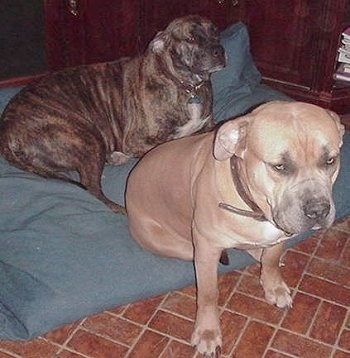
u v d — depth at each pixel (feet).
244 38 6.95
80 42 7.25
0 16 6.76
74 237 5.02
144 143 6.28
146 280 4.83
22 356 4.51
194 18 6.00
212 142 4.20
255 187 3.67
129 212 4.97
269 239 4.07
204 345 4.45
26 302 4.50
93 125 6.10
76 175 6.24
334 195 5.58
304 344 4.63
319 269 5.26
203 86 6.20
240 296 5.00
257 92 6.79
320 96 7.36
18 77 7.20
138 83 6.19
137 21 7.39
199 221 4.14
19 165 5.81
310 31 7.06
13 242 4.94
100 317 4.82
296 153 3.43
